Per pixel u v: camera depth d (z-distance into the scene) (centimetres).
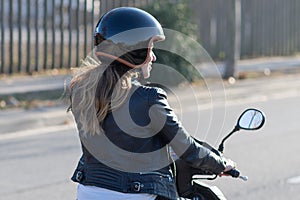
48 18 4216
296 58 5800
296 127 3188
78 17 4341
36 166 2384
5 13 4850
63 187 2130
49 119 3161
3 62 4053
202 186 1027
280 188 2128
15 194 2042
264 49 5656
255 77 4588
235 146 2727
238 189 2102
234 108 3656
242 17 5403
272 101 4028
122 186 918
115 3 4447
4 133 2988
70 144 2773
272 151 2653
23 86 3750
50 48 4438
